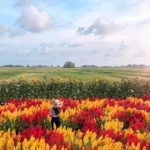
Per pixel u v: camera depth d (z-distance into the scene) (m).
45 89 25.31
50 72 81.00
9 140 7.75
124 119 12.73
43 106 14.91
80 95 25.77
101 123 11.44
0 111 13.49
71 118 12.08
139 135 9.55
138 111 14.35
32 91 25.12
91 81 26.62
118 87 26.36
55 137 8.38
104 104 15.88
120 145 8.20
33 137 8.47
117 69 107.19
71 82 25.81
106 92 26.17
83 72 84.50
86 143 8.22
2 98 24.59
